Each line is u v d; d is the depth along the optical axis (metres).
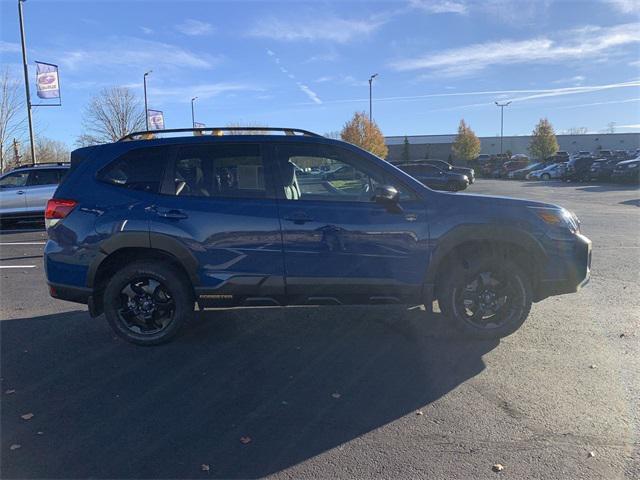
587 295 6.75
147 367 4.58
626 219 14.90
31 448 3.31
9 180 15.16
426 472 3.02
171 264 4.95
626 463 3.07
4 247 11.90
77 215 4.86
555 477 2.95
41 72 25.20
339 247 4.74
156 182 4.89
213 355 4.83
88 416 3.72
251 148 4.91
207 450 3.28
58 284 4.93
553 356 4.69
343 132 49.81
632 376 4.25
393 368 4.48
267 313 6.05
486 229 4.76
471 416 3.65
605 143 91.69
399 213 4.76
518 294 4.93
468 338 5.12
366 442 3.35
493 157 69.06
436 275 4.90
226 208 4.77
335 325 5.61
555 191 28.20
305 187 4.86
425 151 86.19
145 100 41.69
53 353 4.93
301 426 3.55
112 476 3.02
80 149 5.13
